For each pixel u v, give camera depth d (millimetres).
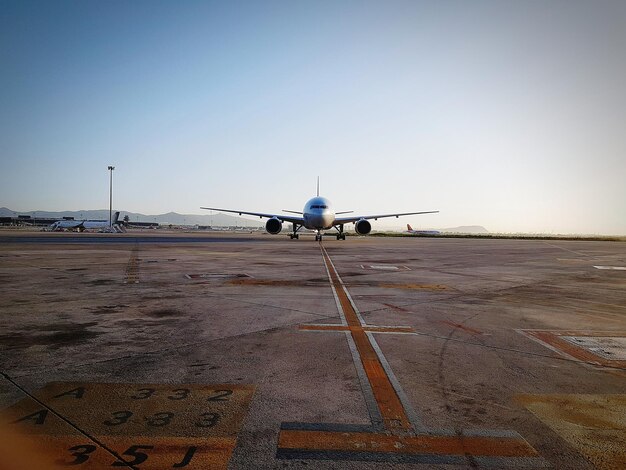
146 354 4645
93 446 2703
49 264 14688
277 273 12898
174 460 2559
